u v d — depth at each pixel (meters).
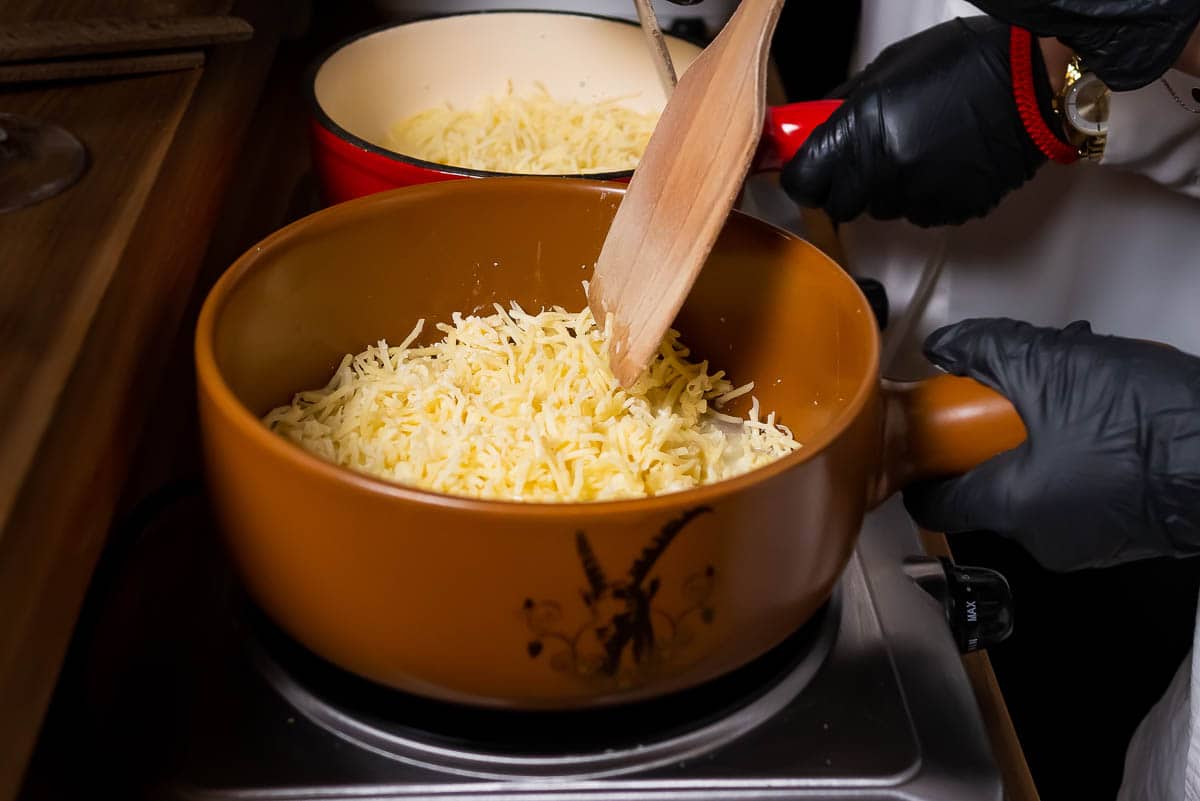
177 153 0.59
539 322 0.61
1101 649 1.11
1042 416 0.54
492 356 0.59
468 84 0.89
